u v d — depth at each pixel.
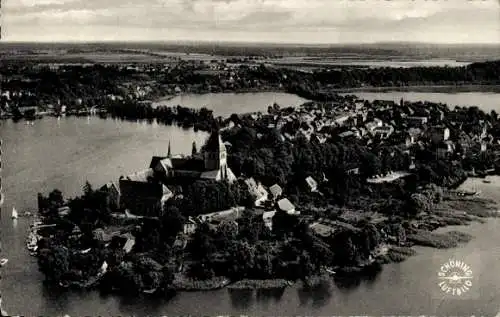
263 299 189.75
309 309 182.12
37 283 196.50
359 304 184.62
